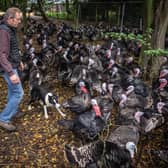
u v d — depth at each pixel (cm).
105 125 251
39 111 336
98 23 1092
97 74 364
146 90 314
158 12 431
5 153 255
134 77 362
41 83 380
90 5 1184
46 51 500
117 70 378
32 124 306
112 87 312
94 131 235
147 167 234
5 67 255
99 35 810
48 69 460
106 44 608
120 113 262
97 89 342
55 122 310
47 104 317
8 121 291
